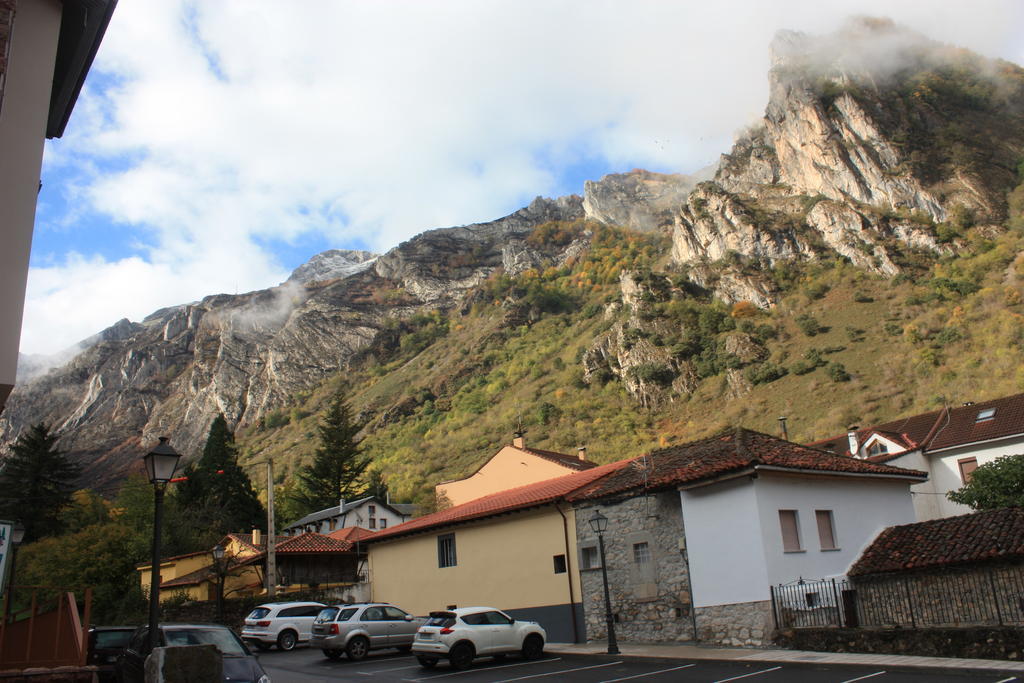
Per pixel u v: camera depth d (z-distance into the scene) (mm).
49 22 10102
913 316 86250
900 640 14789
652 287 116938
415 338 179875
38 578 35281
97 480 165375
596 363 107000
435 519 28094
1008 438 33844
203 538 47781
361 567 33562
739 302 108438
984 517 17859
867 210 114312
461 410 118000
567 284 171375
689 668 15477
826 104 131750
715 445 21000
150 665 8227
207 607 32531
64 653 11359
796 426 70188
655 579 19828
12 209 9109
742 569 17828
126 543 38312
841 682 12734
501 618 19266
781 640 16625
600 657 18109
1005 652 13422
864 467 20391
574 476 26172
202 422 184750
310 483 69250
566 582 22375
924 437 37781
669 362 97750
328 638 21766
